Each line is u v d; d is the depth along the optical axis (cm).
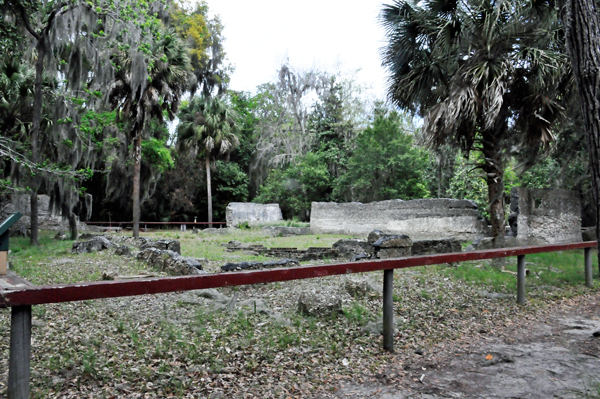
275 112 3912
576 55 383
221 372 340
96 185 3003
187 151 3155
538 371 361
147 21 1519
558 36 1048
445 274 821
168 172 3228
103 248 1216
